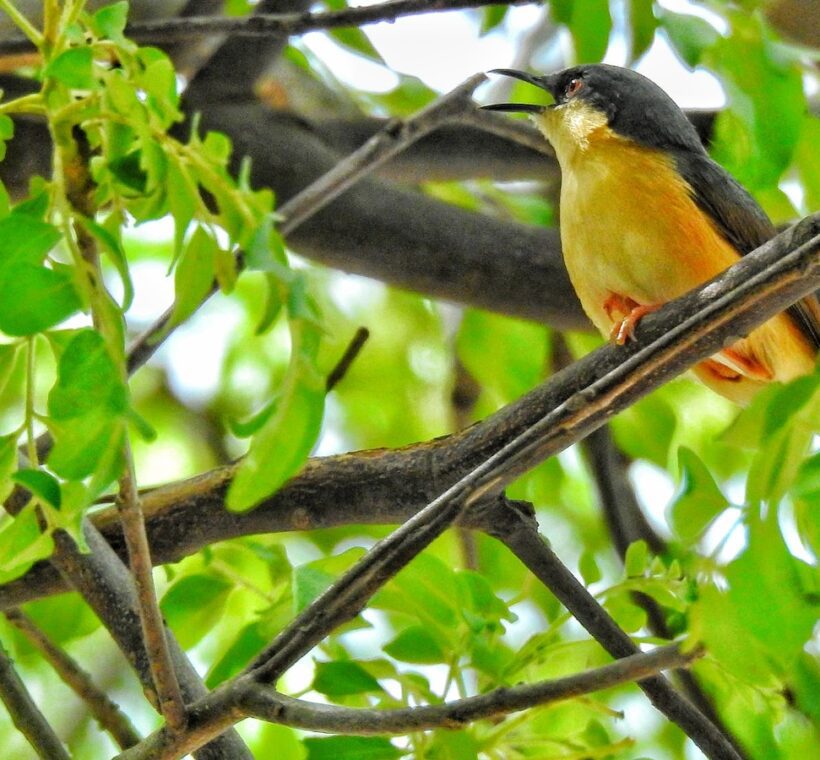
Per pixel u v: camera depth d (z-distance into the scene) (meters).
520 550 7.37
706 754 7.00
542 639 7.23
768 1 10.55
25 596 8.20
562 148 10.84
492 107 11.34
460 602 7.40
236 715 6.08
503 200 15.11
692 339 5.86
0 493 5.41
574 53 8.66
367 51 10.50
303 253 11.60
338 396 15.71
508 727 7.21
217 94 11.22
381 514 8.00
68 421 4.81
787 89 8.34
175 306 5.43
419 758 6.81
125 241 14.88
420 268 11.70
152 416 15.55
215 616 8.45
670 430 13.05
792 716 7.12
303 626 6.17
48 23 5.46
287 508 8.07
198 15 11.32
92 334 4.79
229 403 15.65
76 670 8.51
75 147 5.32
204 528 8.17
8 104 5.43
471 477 6.10
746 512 4.96
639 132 10.53
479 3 8.05
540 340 13.91
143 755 6.20
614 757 8.05
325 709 5.94
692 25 8.29
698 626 5.09
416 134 9.29
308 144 11.40
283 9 11.02
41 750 7.78
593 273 10.19
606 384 5.98
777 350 9.95
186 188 5.31
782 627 4.89
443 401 15.20
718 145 9.36
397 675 7.38
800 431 4.93
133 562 5.80
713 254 9.91
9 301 4.83
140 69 5.57
